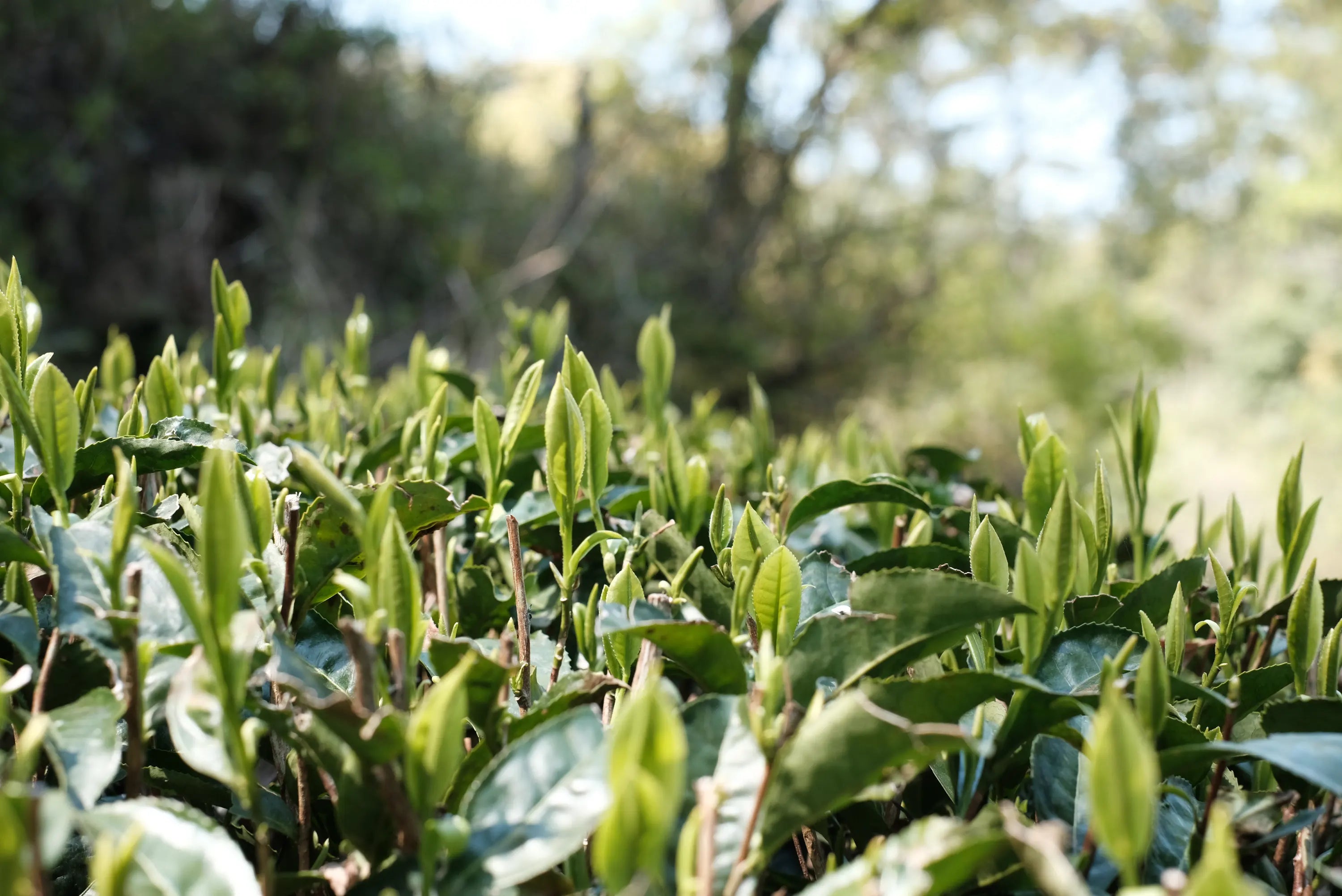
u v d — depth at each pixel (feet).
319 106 12.35
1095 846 1.21
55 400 1.32
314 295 11.38
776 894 1.25
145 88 11.21
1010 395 18.62
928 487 2.16
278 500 1.42
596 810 1.16
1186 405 27.04
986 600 1.25
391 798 1.15
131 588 1.19
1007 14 20.03
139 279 11.07
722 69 17.16
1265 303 26.25
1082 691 1.33
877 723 1.12
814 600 1.53
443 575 1.53
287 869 1.35
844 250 18.88
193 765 1.15
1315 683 1.55
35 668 1.26
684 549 1.51
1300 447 1.55
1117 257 30.32
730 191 17.93
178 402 1.69
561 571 1.71
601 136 17.97
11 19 10.35
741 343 16.58
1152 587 1.58
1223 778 1.39
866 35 17.90
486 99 15.38
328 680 1.26
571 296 15.14
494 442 1.56
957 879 1.10
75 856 1.28
